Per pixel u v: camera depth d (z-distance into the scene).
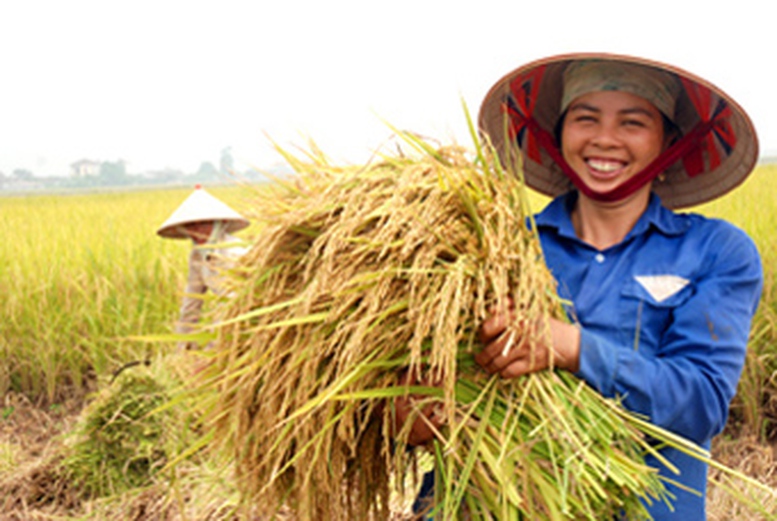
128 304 7.13
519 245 1.78
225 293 2.05
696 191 2.30
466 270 1.74
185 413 2.28
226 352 1.96
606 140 1.96
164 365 4.77
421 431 1.86
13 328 6.99
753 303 1.95
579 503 1.73
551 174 2.41
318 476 1.94
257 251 1.96
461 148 1.91
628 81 1.93
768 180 12.33
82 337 6.93
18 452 5.33
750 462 4.56
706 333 1.86
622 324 1.94
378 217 1.84
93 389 6.83
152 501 4.21
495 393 1.81
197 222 4.92
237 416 1.95
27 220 12.95
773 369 5.32
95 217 13.95
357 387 1.81
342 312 1.79
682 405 1.79
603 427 1.77
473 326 1.79
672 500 1.92
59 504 4.58
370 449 2.04
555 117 2.26
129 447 4.45
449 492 1.76
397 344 1.80
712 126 2.08
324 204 1.87
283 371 1.88
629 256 2.00
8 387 6.90
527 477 1.78
